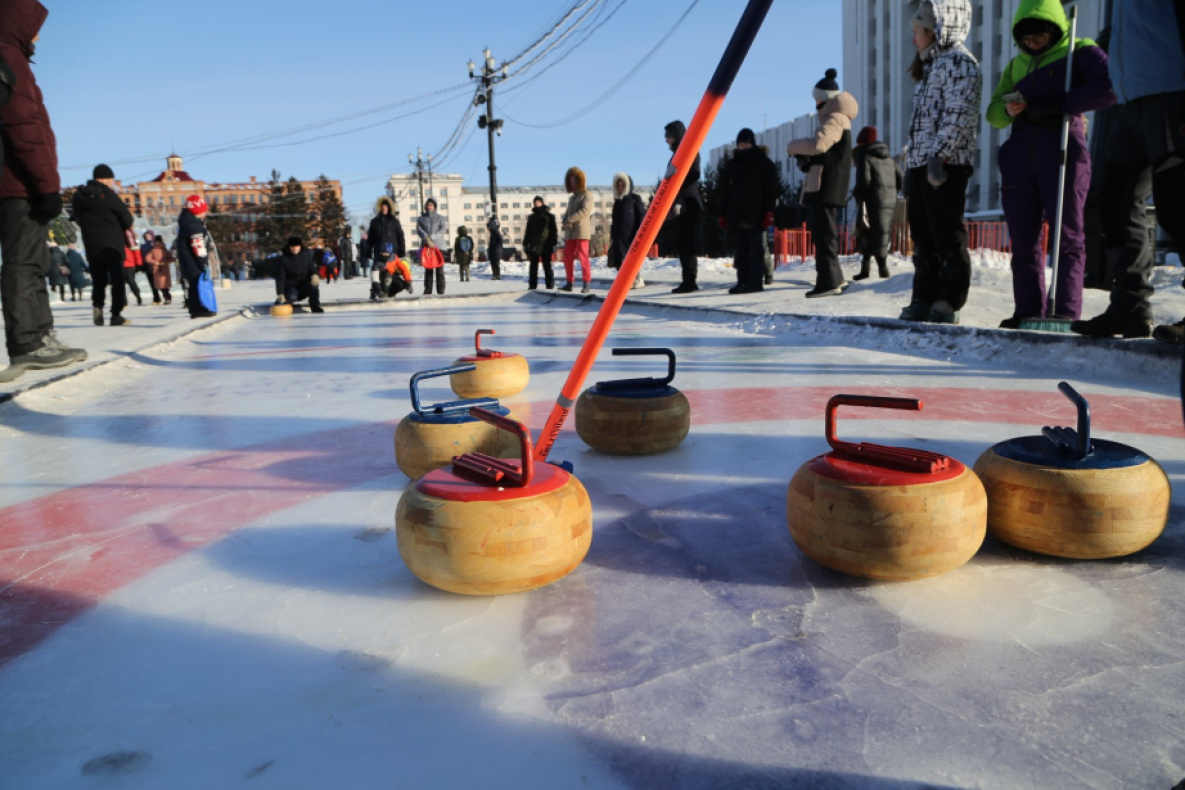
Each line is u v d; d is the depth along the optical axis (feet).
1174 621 4.92
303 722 4.07
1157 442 8.96
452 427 7.91
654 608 5.33
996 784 3.46
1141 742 3.73
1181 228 11.88
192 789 3.56
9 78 14.25
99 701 4.35
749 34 4.82
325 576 6.04
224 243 332.60
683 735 3.87
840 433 9.98
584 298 36.73
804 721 3.97
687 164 5.27
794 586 5.63
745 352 17.97
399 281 46.03
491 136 101.91
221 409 13.62
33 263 16.38
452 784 3.54
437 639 4.95
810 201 26.94
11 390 14.08
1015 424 10.16
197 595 5.77
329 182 343.26
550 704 4.17
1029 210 16.08
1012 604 5.23
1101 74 14.40
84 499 8.45
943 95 17.20
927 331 17.20
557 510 5.37
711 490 7.95
